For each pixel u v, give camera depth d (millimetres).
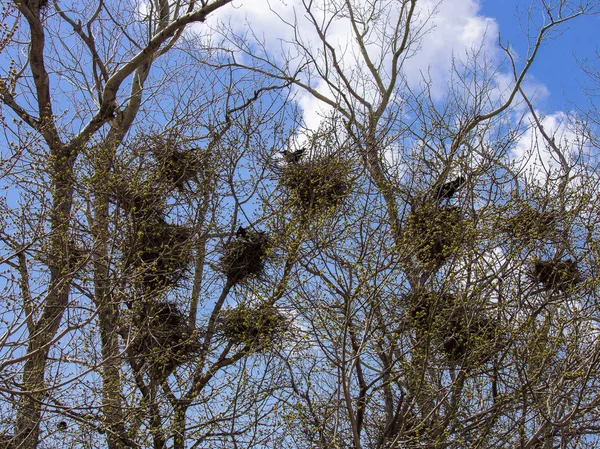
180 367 9070
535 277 8586
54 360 7352
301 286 7633
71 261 8289
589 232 8508
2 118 7230
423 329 7652
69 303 7414
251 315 8586
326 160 9383
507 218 8664
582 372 7004
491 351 7703
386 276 7234
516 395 7418
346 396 6738
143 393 8461
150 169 9734
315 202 9062
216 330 9320
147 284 9148
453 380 8062
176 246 9133
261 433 7773
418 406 7906
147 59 10492
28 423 7352
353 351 7531
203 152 10180
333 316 7410
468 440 7746
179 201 9961
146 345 8523
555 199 8898
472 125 9633
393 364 7863
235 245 9680
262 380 7738
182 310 9453
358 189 9141
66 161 9281
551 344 7586
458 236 8078
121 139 10445
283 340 8273
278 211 9078
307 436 7797
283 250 8695
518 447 7477
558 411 7910
